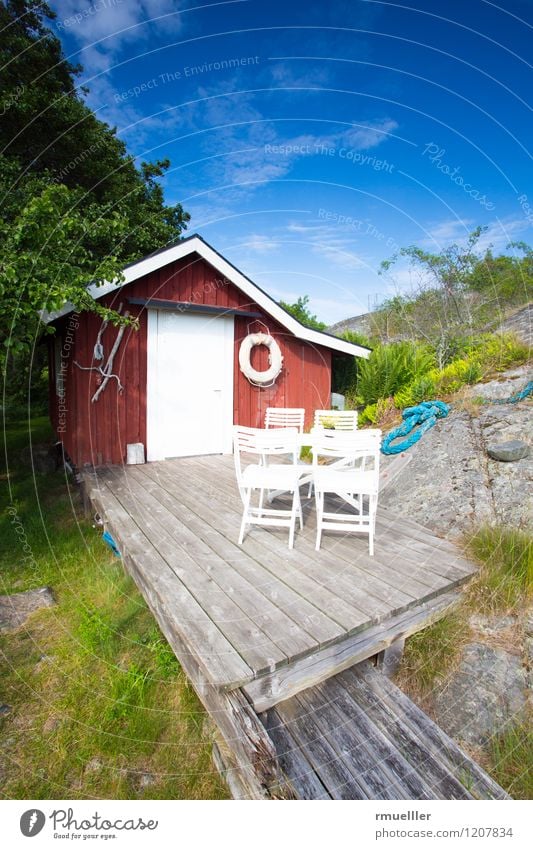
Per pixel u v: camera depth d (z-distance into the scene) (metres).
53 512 4.75
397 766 1.58
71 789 1.79
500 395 5.34
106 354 5.10
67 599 3.15
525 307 7.57
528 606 2.45
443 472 4.25
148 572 2.54
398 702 1.86
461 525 3.37
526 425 4.48
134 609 2.98
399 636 2.14
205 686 1.80
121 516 3.54
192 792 1.79
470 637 2.34
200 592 2.30
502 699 2.03
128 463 5.33
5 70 7.25
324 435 3.16
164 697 2.25
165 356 5.54
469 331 7.38
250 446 3.12
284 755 1.59
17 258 3.61
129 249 8.48
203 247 5.39
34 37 7.60
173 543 3.00
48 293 3.62
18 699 2.23
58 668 2.46
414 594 2.32
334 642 1.92
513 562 2.69
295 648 1.83
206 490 4.30
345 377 8.18
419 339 8.08
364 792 1.49
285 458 5.86
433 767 1.59
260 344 6.38
